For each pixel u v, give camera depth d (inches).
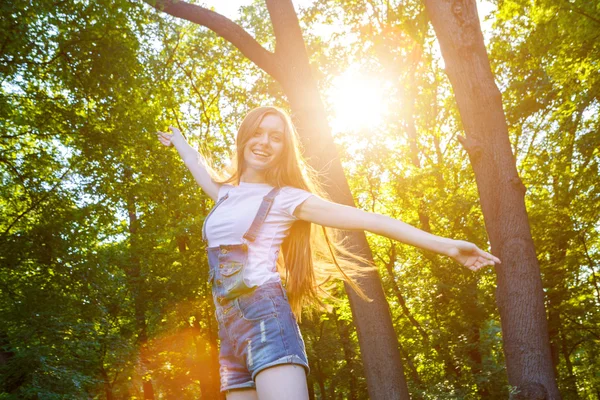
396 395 366.9
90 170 593.6
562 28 533.6
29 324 515.2
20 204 610.9
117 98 573.9
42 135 583.2
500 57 768.3
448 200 758.5
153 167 652.7
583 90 602.2
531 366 339.0
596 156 648.4
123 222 772.0
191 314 933.2
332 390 1136.8
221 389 89.9
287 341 84.0
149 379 902.4
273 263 89.7
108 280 616.1
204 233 93.2
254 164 94.0
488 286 735.1
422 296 808.3
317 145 391.9
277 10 417.4
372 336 372.8
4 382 474.0
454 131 874.1
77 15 519.5
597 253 741.9
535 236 729.6
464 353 749.9
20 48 482.0
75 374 506.6
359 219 86.9
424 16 637.9
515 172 359.9
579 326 754.8
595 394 978.7
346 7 719.7
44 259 561.3
